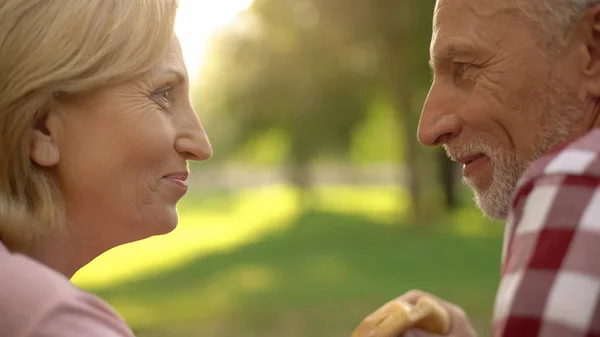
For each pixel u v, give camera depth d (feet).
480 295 27.84
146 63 3.91
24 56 3.68
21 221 3.72
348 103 56.03
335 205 78.54
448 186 55.42
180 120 4.16
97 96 3.86
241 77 60.03
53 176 3.92
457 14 3.86
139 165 3.99
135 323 26.30
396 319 4.14
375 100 56.49
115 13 3.83
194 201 108.88
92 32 3.76
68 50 3.72
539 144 3.70
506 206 3.88
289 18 55.11
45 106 3.80
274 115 59.11
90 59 3.76
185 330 24.94
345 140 58.54
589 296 2.68
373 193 96.48
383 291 29.91
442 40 3.90
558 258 2.79
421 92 49.93
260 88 58.39
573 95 3.63
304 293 30.42
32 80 3.69
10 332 3.07
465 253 38.40
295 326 24.63
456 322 4.41
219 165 141.90
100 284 36.11
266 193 111.96
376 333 4.11
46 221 3.79
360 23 50.47
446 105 3.92
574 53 3.61
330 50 53.88
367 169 120.57
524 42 3.67
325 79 55.16
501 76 3.73
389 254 39.78
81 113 3.86
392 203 76.23
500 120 3.77
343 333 23.43
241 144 67.82
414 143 51.34
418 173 51.70
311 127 57.82
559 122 3.66
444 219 52.65
